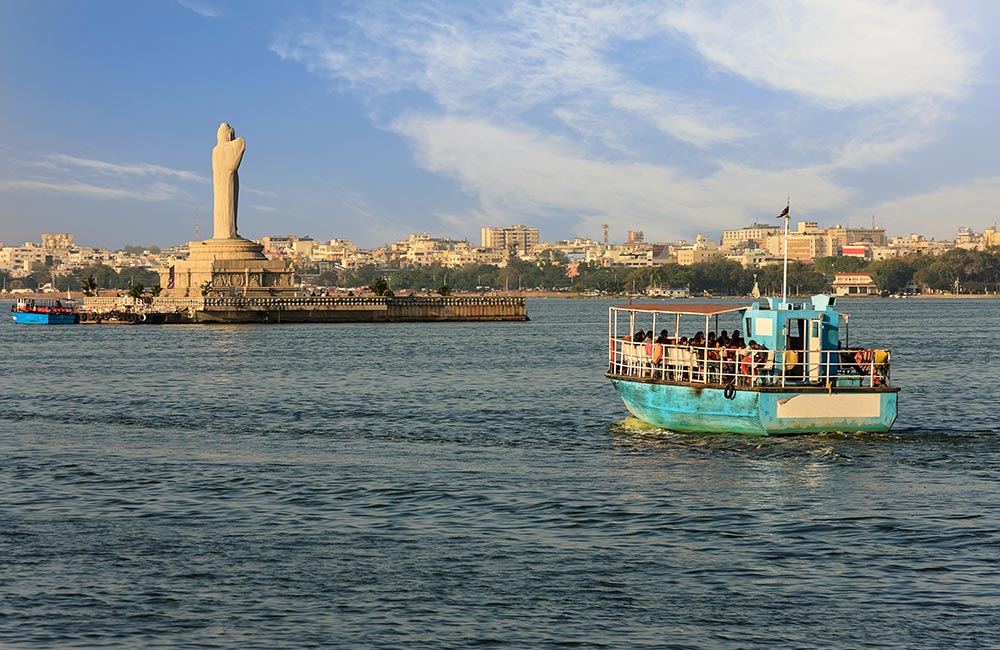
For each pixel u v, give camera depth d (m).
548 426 76.00
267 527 46.22
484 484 54.28
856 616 35.72
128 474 57.69
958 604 36.62
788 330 64.25
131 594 37.81
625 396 69.81
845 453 60.19
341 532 45.38
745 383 62.69
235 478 56.44
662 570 40.09
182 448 66.44
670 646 33.59
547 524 46.38
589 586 38.47
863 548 42.50
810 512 47.81
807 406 62.31
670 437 65.94
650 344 68.50
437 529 45.72
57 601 37.12
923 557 41.31
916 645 33.66
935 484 53.22
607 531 45.19
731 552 42.12
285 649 33.34
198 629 34.81
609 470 57.47
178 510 49.38
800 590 37.97
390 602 37.03
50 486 54.72
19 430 74.88
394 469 58.66
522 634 34.44
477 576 39.53
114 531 45.66
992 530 44.78
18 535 45.00
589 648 33.44
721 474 55.50
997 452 61.06
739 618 35.62
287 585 38.66
